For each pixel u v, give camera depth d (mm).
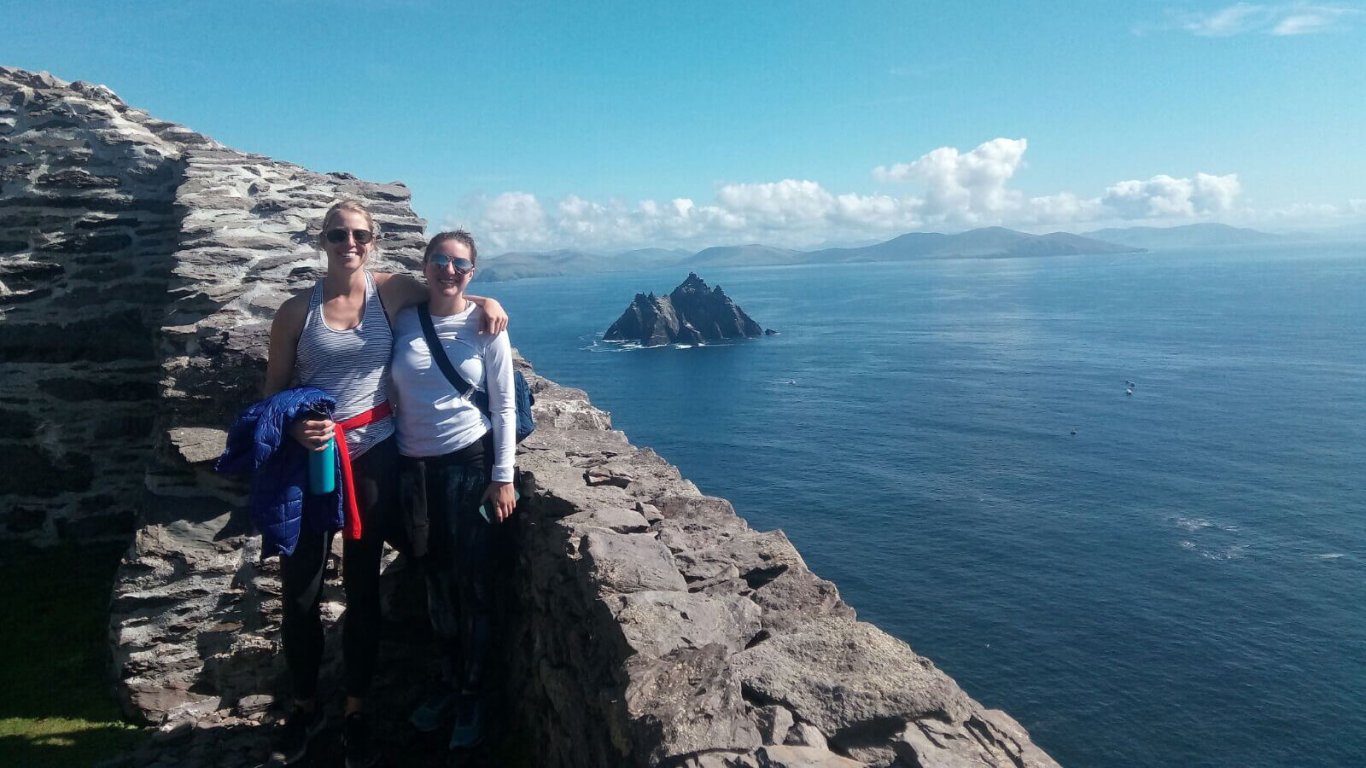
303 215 7422
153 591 5578
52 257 8125
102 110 8336
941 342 135500
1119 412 76312
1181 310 172750
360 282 4199
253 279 6805
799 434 70750
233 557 5723
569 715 3701
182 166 8156
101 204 8234
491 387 4266
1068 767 25188
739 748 2455
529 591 4625
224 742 5055
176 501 5852
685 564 3896
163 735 5141
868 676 2807
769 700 2701
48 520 8109
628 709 2775
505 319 4328
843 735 2582
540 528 4531
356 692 4238
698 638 3189
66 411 8148
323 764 4582
